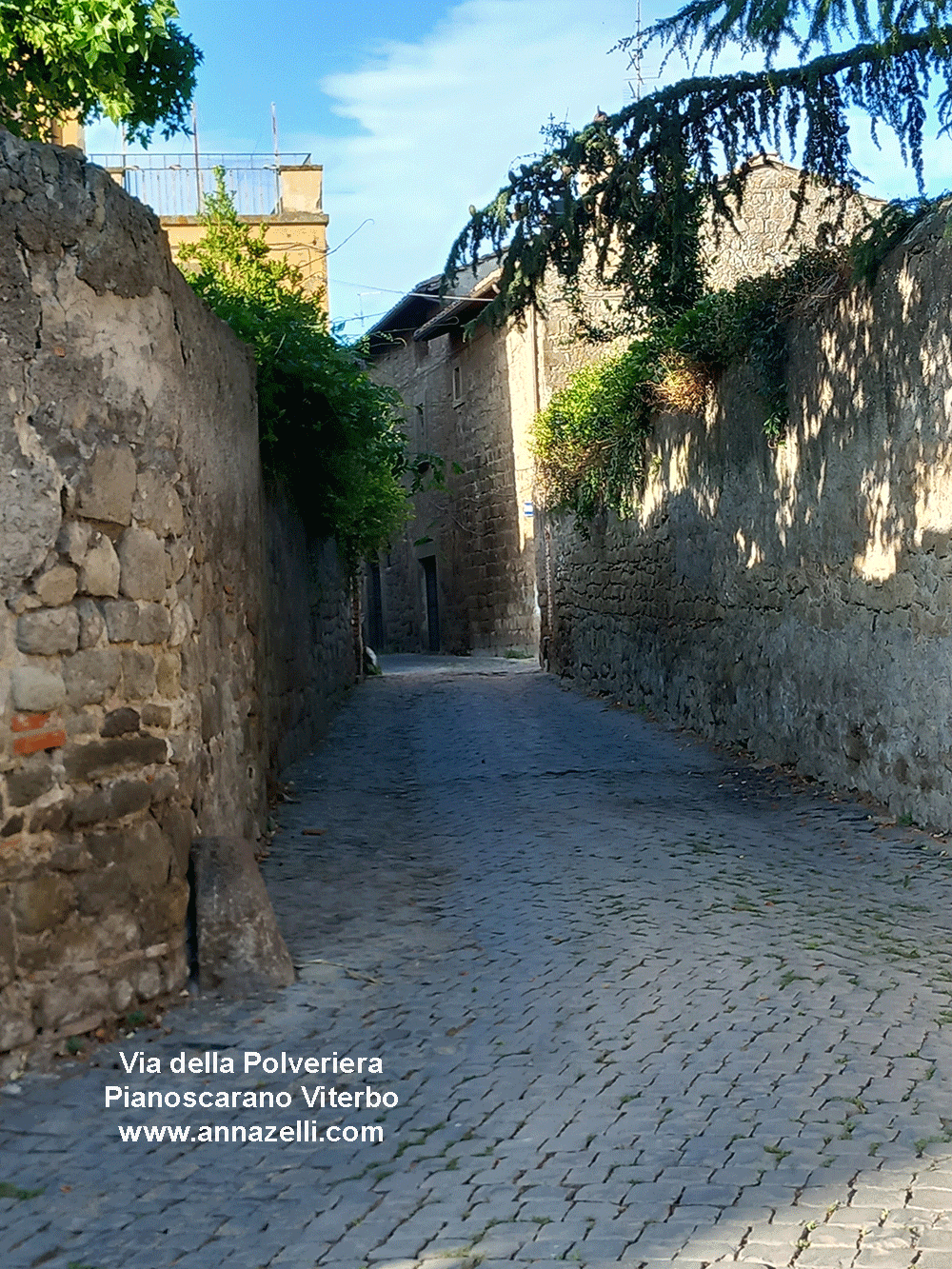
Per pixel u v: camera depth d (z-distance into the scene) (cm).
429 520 2994
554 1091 436
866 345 845
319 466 1161
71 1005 470
